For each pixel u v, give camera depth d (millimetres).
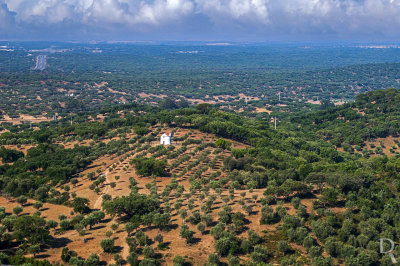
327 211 95438
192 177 131250
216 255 80000
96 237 92750
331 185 111688
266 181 123312
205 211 101875
